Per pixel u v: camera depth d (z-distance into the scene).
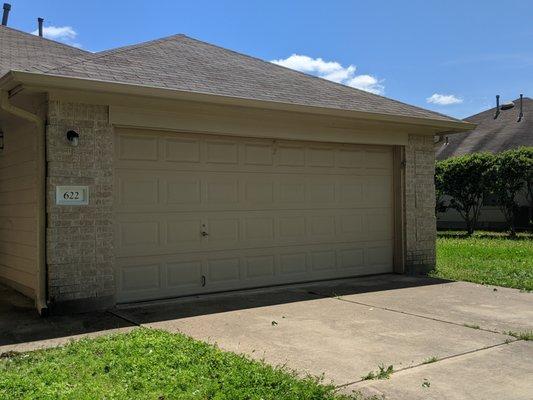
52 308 6.93
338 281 9.80
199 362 4.74
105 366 4.60
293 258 9.49
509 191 20.44
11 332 6.12
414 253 10.78
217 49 11.61
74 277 7.10
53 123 6.97
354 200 10.31
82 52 12.20
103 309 7.30
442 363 4.96
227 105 7.98
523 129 27.81
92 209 7.25
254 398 3.91
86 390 4.05
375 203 10.62
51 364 4.70
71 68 7.23
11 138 8.87
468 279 9.94
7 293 8.47
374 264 10.57
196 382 4.25
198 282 8.40
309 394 4.02
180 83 7.89
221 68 9.91
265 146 9.17
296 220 9.54
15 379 4.29
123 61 8.46
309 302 7.84
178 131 8.10
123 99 7.39
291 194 9.48
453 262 12.30
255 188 9.05
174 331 6.10
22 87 6.63
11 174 8.91
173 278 8.16
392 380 4.50
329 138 9.67
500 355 5.21
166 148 8.09
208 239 8.51
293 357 5.14
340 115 9.05
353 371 4.73
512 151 20.38
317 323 6.52
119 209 7.66
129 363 4.65
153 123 7.75
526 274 10.40
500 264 11.88
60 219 7.01
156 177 8.00
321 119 9.33
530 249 14.98
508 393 4.21
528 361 5.02
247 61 11.27
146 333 5.83
